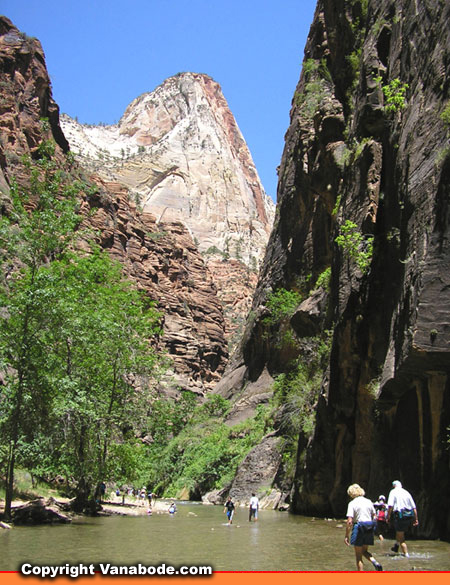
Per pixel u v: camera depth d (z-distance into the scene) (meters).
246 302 161.38
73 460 26.08
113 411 29.25
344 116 32.53
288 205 59.16
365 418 22.33
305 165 38.69
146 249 112.25
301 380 33.81
